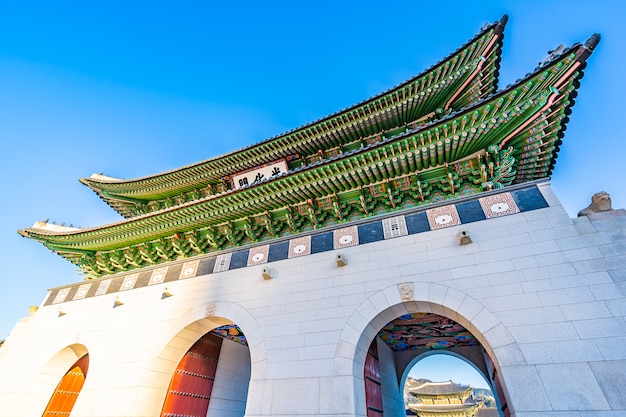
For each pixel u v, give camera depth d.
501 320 8.67
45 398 14.68
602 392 7.10
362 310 10.31
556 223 9.70
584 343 7.75
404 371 17.64
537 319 8.39
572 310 8.24
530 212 10.21
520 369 7.87
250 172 19.98
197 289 13.73
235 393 16.23
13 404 13.91
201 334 13.64
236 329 14.93
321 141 18.02
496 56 14.12
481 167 11.70
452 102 15.72
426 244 10.90
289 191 13.48
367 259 11.38
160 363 12.63
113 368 12.84
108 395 12.14
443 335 15.30
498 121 10.41
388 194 12.84
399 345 17.12
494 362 9.05
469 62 14.17
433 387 43.72
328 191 13.45
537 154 11.58
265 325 11.33
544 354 7.89
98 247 17.75
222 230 15.70
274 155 18.97
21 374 14.77
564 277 8.76
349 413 8.74
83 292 16.67
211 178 20.73
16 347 15.91
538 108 9.91
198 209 14.87
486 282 9.42
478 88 14.98
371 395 11.45
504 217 10.45
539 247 9.47
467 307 9.16
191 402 13.73
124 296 15.23
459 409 34.03
